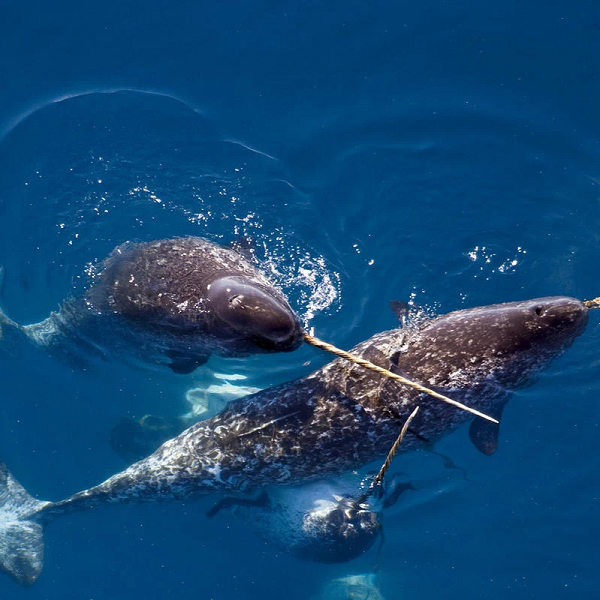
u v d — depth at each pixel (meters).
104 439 13.05
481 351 11.37
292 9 15.99
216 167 14.87
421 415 11.48
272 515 12.48
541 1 15.84
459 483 12.38
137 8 16.02
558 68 15.33
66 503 12.32
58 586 12.14
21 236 14.27
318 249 14.14
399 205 14.54
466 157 14.85
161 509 12.66
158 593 12.08
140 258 12.98
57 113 15.22
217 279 12.08
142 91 15.45
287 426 11.72
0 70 15.52
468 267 13.90
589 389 12.75
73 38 15.81
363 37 15.77
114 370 13.61
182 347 12.84
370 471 12.31
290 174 14.82
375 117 15.19
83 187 14.70
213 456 12.09
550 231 14.13
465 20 15.77
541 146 14.84
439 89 15.34
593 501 12.03
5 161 14.82
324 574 12.18
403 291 13.75
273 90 15.49
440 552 11.93
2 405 13.25
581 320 11.23
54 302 13.74
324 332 13.37
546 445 12.49
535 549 11.79
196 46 15.78
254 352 12.35
